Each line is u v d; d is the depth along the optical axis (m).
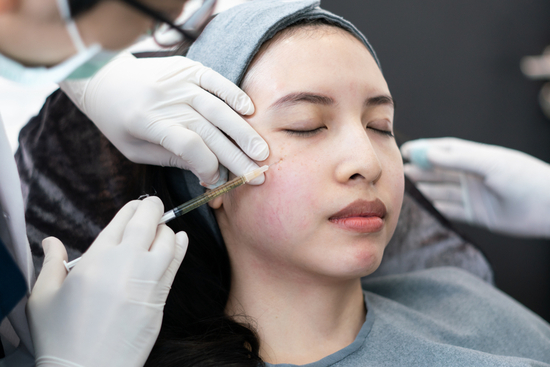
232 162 1.04
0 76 0.62
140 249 0.93
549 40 2.51
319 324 1.08
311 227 0.97
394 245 1.69
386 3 2.41
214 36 1.15
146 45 1.45
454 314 1.33
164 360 1.00
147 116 1.05
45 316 0.89
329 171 0.98
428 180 2.05
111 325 0.87
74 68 0.63
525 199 1.83
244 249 1.12
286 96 0.99
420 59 2.49
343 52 1.03
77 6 0.55
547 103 2.51
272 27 1.03
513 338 1.26
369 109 1.07
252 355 1.01
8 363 0.97
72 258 1.37
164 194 1.22
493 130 2.56
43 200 1.38
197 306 1.16
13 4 0.54
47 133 1.44
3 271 0.77
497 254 2.57
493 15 2.48
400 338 1.08
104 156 1.43
